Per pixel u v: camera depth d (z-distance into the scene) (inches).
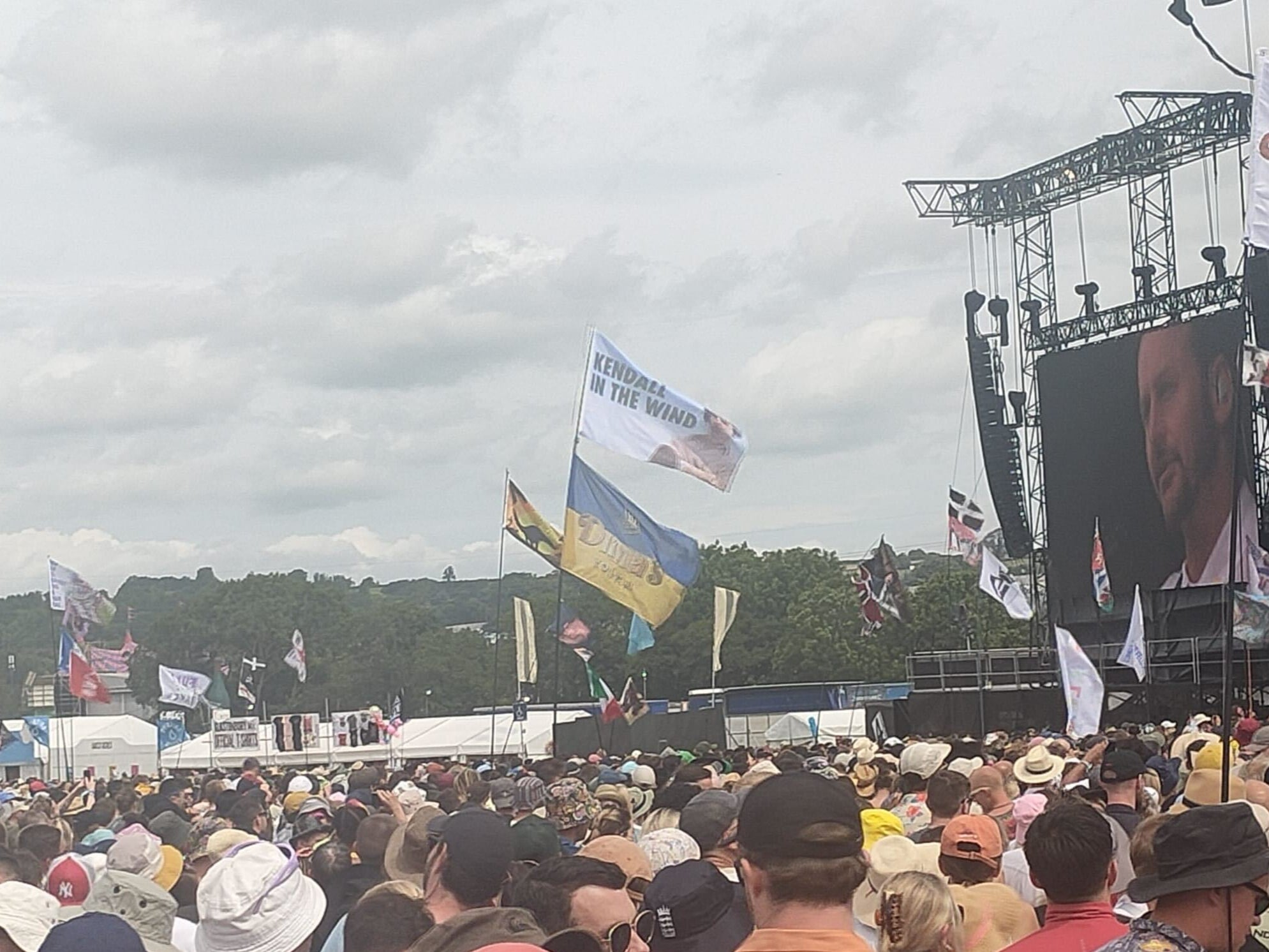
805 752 645.9
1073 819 174.9
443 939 165.2
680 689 3385.8
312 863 259.9
